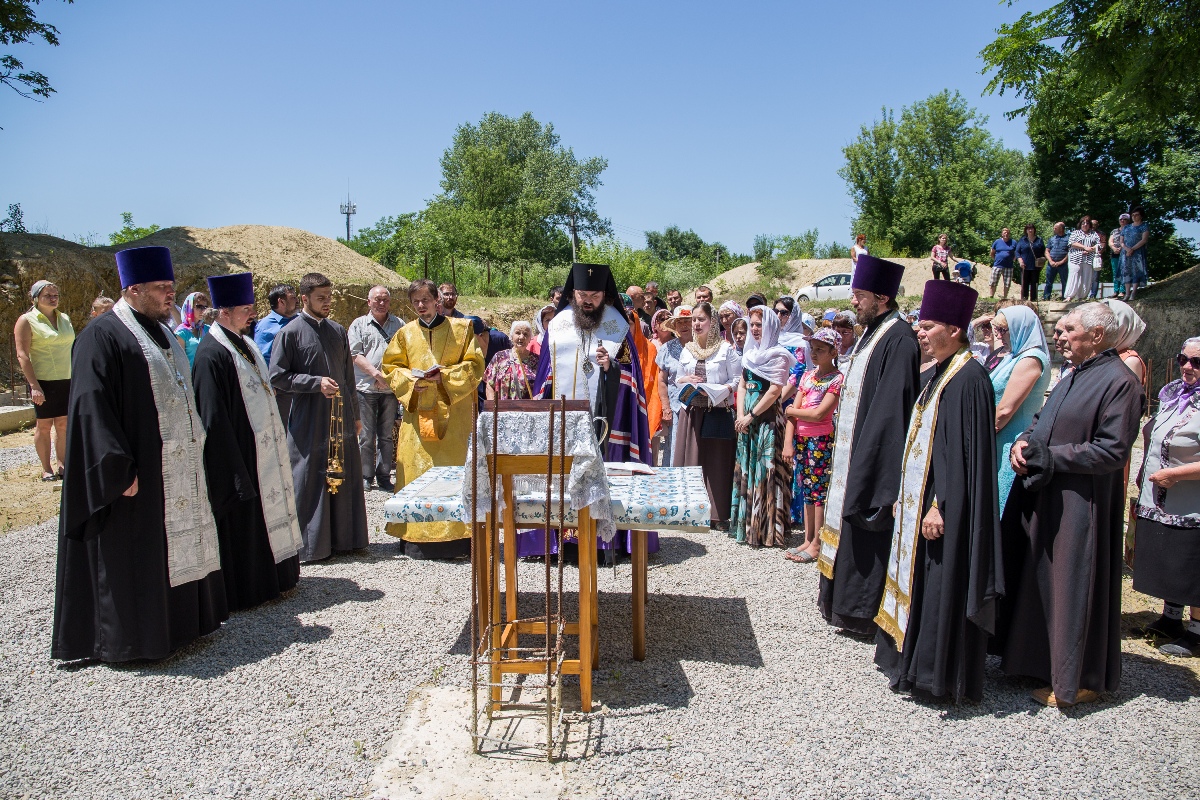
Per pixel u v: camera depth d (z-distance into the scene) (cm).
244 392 505
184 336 834
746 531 664
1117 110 902
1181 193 2503
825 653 452
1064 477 391
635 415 595
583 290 578
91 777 334
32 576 557
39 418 832
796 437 658
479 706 385
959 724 376
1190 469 426
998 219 4472
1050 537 395
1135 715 385
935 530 382
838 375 608
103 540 416
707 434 694
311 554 592
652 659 443
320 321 603
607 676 421
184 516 443
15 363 1280
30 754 349
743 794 322
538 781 328
